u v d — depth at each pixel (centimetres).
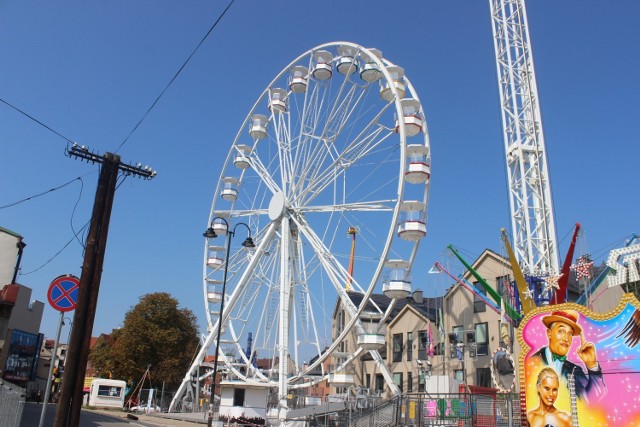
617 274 2617
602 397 1939
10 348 3834
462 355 3641
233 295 3916
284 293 3675
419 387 4069
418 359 4212
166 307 6725
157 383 6538
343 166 3719
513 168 3903
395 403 2664
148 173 2052
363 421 2853
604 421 1919
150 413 4888
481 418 2398
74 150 1941
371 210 3472
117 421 3722
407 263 3512
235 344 4031
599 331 1998
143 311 6612
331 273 3569
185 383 4356
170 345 6544
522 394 2169
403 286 3450
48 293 1525
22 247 3406
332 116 3822
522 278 3038
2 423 1845
